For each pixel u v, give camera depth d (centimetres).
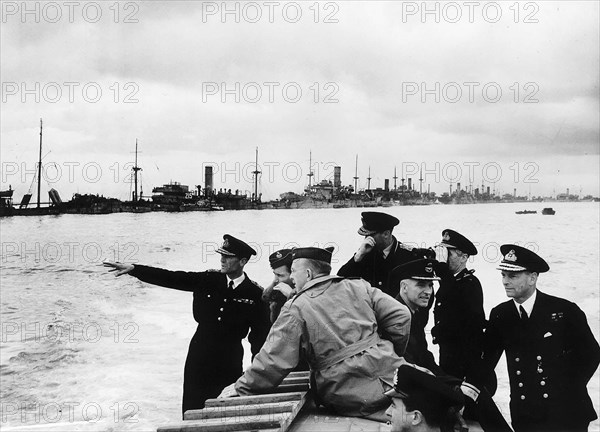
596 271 2205
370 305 359
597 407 788
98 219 6769
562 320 450
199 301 603
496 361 492
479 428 303
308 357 352
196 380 590
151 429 739
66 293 2020
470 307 509
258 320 597
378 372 336
